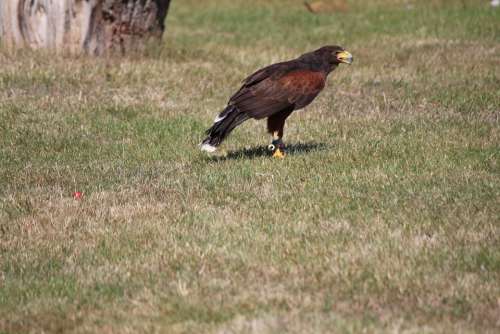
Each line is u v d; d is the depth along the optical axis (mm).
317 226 12828
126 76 22922
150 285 11109
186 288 10914
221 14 38312
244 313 10188
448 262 11430
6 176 15766
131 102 20703
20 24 25859
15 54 24781
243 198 14281
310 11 37562
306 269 11344
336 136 18125
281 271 11344
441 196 13977
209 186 14828
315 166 15781
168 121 19078
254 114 15180
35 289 11102
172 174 15680
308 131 18500
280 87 15328
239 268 11477
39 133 18312
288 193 14328
